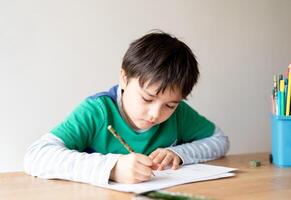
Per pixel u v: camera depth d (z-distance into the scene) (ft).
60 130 2.88
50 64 4.06
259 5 5.35
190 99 4.86
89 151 3.16
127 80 2.94
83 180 2.35
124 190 2.11
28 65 3.97
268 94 5.47
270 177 2.55
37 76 4.01
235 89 5.19
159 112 2.77
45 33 4.04
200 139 3.65
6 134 3.90
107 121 3.11
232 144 5.20
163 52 2.76
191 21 4.85
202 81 4.93
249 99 5.31
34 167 2.55
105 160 2.37
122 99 3.17
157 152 2.92
